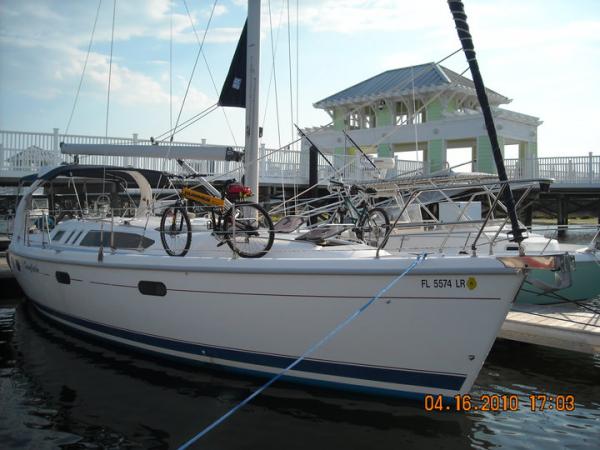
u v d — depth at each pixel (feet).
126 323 22.58
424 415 17.21
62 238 28.60
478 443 16.17
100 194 32.19
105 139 55.21
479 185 18.35
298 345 18.26
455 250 29.27
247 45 24.30
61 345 25.79
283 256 19.97
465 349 16.29
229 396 18.89
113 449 15.65
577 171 64.44
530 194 55.72
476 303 15.90
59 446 15.89
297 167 62.64
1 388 20.47
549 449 16.03
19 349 25.32
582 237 87.15
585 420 18.35
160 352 21.84
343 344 17.61
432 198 37.19
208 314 19.60
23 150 53.47
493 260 15.55
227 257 20.01
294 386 18.81
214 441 15.89
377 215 30.35
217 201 22.27
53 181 31.96
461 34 16.69
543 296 30.14
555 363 24.64
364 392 17.88
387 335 17.01
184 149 24.90
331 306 17.43
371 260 16.88
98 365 22.54
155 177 30.27
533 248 30.32
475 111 59.98
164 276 20.44
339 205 26.99
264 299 18.35
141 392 19.58
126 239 24.45
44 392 20.02
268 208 32.24
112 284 22.57
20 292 40.75
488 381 22.49
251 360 19.34
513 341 26.89
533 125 65.51
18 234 33.19
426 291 16.34
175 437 16.26
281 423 16.87
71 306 25.81
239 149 25.66
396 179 31.45
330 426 16.66
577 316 26.84
